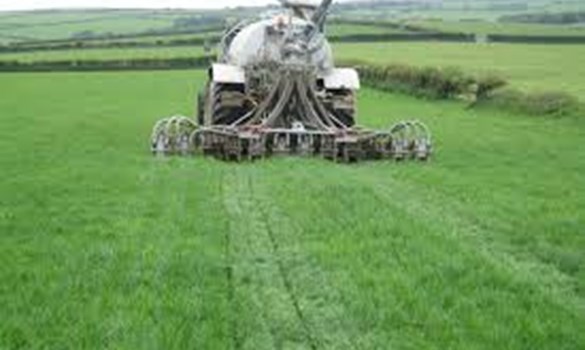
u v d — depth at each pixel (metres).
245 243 13.23
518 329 9.52
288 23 25.20
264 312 10.02
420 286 10.99
